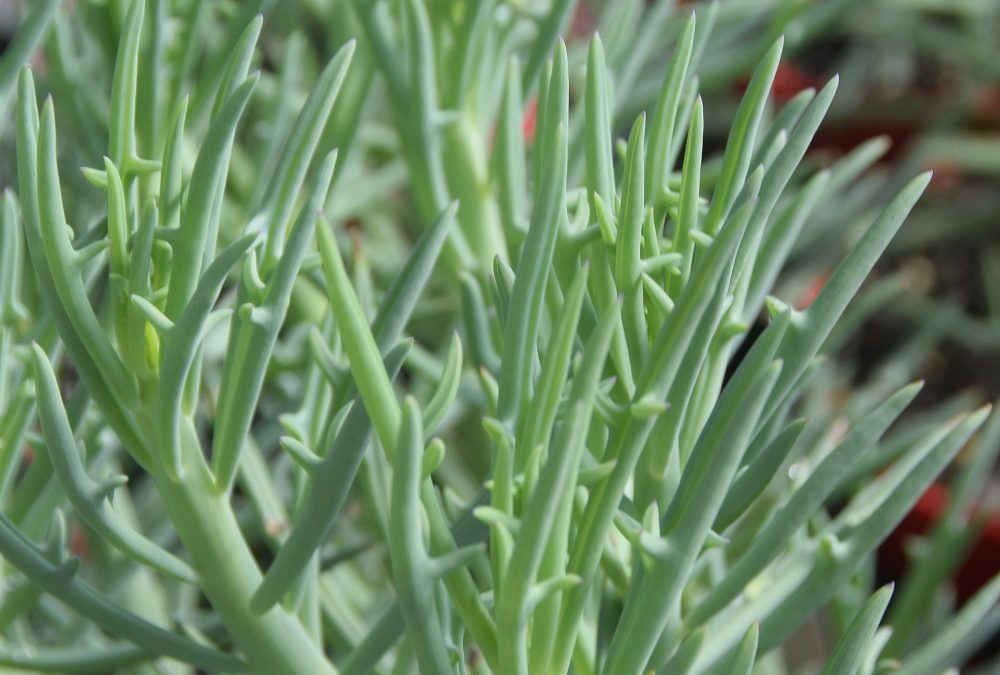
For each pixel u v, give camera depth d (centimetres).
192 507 48
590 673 50
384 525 59
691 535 46
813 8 80
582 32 139
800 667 82
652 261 47
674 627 49
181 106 46
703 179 67
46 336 54
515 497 46
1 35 120
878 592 46
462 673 48
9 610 54
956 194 149
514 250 61
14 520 52
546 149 47
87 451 54
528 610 44
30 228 46
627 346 48
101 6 62
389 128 100
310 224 45
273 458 76
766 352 46
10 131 81
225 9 66
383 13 64
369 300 60
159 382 46
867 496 56
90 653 54
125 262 46
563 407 49
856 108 140
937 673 57
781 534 48
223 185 46
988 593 53
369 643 48
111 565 65
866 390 109
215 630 58
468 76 64
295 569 48
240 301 47
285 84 68
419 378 81
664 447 48
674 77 47
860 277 47
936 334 126
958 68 162
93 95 69
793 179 95
